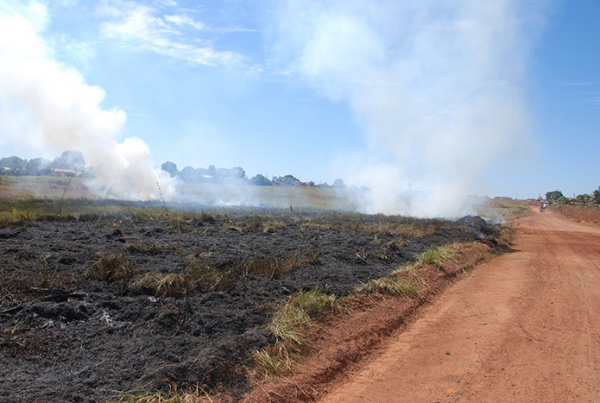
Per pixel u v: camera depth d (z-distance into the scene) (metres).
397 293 9.98
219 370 5.34
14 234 11.93
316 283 9.44
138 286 7.71
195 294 7.93
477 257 16.67
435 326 8.65
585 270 15.04
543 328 8.38
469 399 5.58
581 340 7.74
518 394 5.71
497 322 8.75
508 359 6.88
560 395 5.68
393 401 5.54
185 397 4.73
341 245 15.15
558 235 28.89
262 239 15.30
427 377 6.27
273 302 7.98
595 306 10.05
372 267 11.95
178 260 10.27
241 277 9.35
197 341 6.02
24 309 6.19
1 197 22.86
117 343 5.73
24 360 5.06
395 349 7.43
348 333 7.47
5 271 7.92
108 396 4.53
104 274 8.19
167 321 6.47
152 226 16.25
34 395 4.31
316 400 5.55
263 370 5.74
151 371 5.03
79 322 6.21
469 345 7.52
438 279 12.27
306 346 6.59
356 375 6.38
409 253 14.98
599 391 5.80
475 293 11.37
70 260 9.20
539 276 13.66
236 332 6.60
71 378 4.73
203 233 15.59
